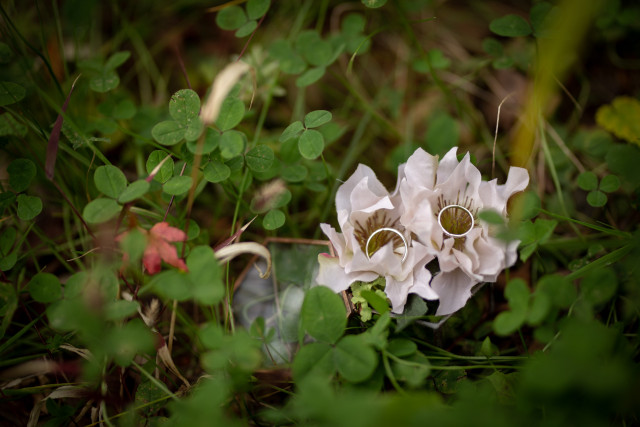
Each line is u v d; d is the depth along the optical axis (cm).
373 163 68
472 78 69
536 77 61
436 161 53
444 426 46
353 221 53
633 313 55
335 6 74
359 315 54
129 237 51
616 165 58
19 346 57
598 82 69
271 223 57
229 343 49
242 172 62
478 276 51
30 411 56
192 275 49
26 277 60
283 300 58
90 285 50
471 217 52
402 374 50
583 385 47
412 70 71
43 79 64
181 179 53
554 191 64
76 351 54
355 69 73
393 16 73
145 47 74
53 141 54
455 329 56
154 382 53
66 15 63
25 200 56
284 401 56
